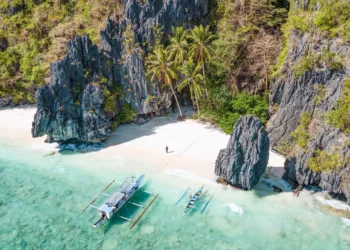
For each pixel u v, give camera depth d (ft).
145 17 208.54
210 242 123.44
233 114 189.16
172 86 213.46
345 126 135.23
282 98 166.09
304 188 146.30
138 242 124.88
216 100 195.11
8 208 145.18
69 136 184.85
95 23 231.91
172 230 129.49
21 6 260.83
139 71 203.31
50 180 162.40
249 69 195.11
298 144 148.05
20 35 251.80
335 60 143.74
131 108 208.03
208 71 203.92
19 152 187.11
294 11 183.42
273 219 132.05
